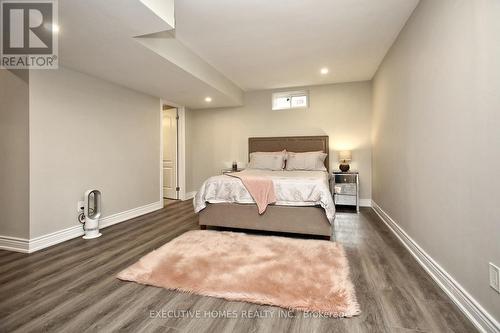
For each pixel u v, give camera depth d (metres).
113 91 3.42
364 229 3.07
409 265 2.06
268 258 2.17
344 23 2.48
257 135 5.10
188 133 5.39
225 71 3.88
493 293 1.22
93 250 2.46
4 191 2.50
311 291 1.64
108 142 3.33
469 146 1.40
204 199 3.02
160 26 1.89
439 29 1.75
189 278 1.83
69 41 2.14
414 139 2.24
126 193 3.65
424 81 2.02
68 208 2.79
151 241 2.71
